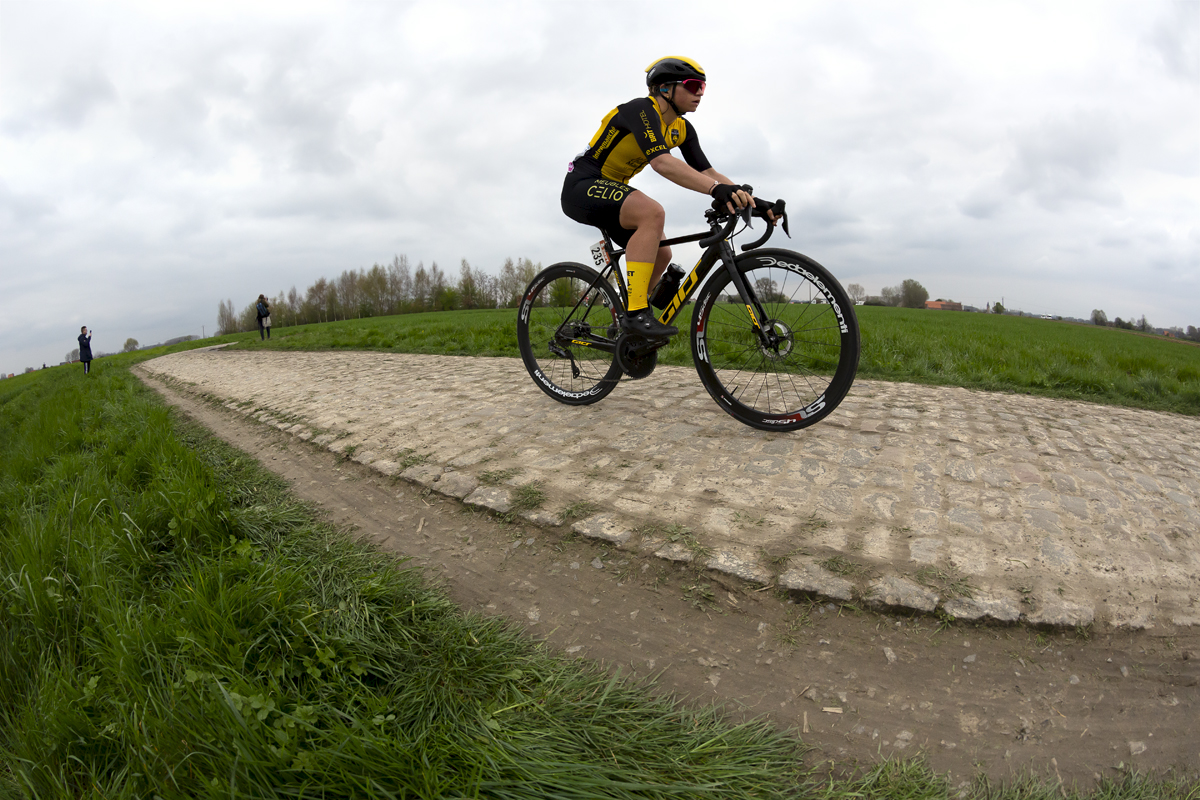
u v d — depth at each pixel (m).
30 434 5.25
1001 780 1.27
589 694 1.49
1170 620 1.63
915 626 1.65
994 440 2.99
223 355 14.05
